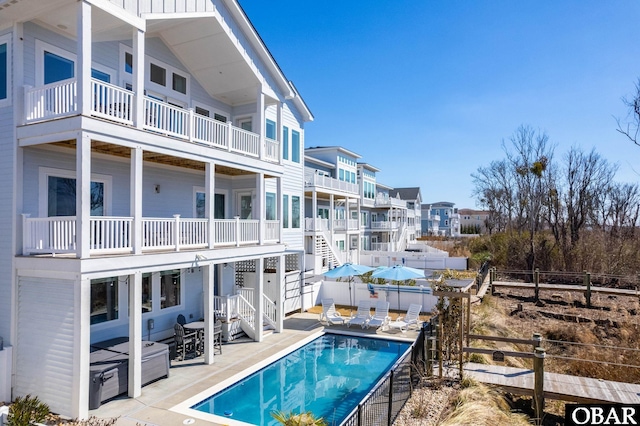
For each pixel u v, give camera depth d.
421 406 7.99
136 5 9.35
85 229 7.81
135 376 8.74
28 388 8.17
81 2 7.90
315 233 25.30
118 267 8.45
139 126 9.22
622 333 15.18
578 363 12.90
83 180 7.80
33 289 8.27
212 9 11.98
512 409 8.97
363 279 21.05
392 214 48.16
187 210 14.45
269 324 14.99
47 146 9.44
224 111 16.33
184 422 7.57
